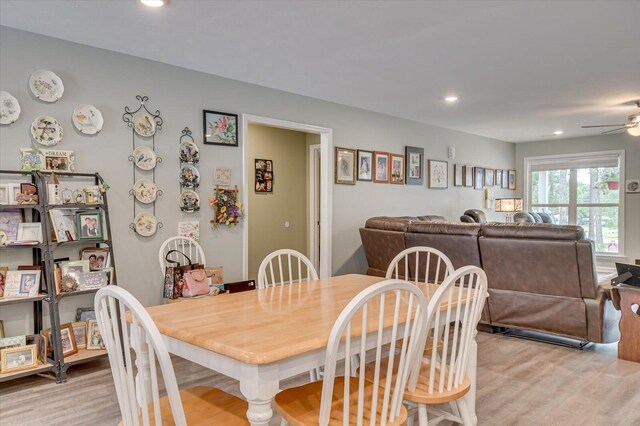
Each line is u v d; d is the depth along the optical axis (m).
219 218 4.29
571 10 2.87
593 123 6.86
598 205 8.23
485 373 3.29
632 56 3.77
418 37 3.32
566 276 3.67
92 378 3.18
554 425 2.50
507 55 3.73
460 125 7.04
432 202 7.00
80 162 3.49
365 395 1.79
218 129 4.32
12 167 3.18
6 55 3.16
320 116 5.29
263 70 4.15
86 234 3.36
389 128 6.22
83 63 3.50
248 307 2.02
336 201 5.50
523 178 9.04
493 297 4.13
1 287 3.04
